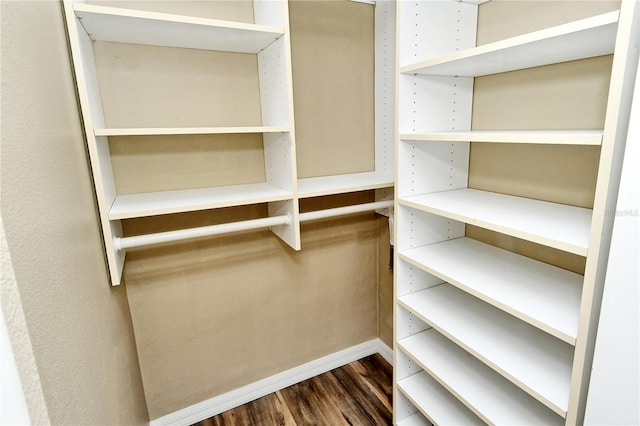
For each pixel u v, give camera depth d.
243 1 1.46
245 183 1.58
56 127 0.75
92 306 0.86
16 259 0.46
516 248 1.30
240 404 1.80
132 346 1.42
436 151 1.35
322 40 1.64
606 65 0.95
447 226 1.46
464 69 1.17
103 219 1.04
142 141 1.38
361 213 1.93
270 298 1.78
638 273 0.67
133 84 1.33
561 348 1.08
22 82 0.57
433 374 1.30
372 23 1.75
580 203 1.08
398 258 1.37
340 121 1.76
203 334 1.65
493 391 1.20
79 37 0.96
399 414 1.58
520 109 1.20
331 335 2.01
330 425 1.66
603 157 0.68
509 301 0.95
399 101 1.22
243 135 1.55
